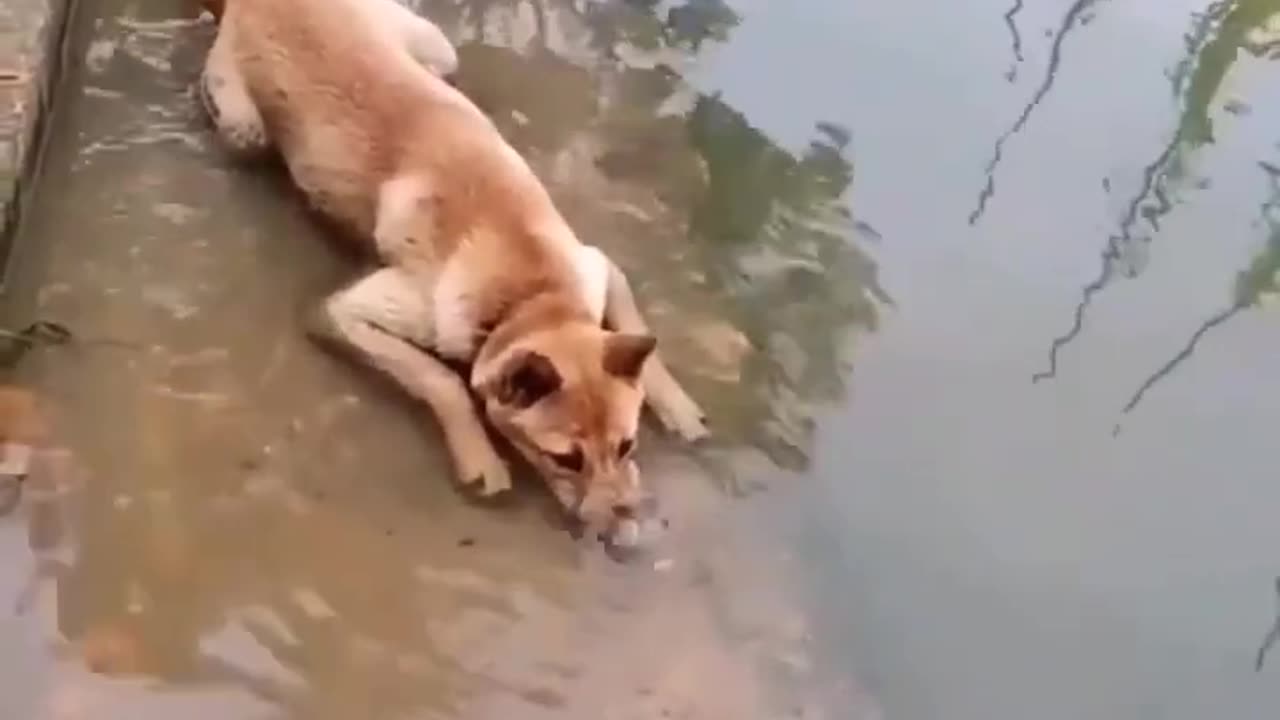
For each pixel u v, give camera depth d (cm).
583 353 175
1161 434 195
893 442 192
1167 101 232
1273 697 175
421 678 168
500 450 185
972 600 180
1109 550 185
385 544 177
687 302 202
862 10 241
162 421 183
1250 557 186
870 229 212
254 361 190
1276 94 234
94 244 196
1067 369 200
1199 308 208
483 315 182
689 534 181
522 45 226
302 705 165
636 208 210
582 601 175
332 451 184
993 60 236
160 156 205
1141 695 174
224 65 202
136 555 173
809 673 173
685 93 226
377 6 204
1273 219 219
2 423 180
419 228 186
